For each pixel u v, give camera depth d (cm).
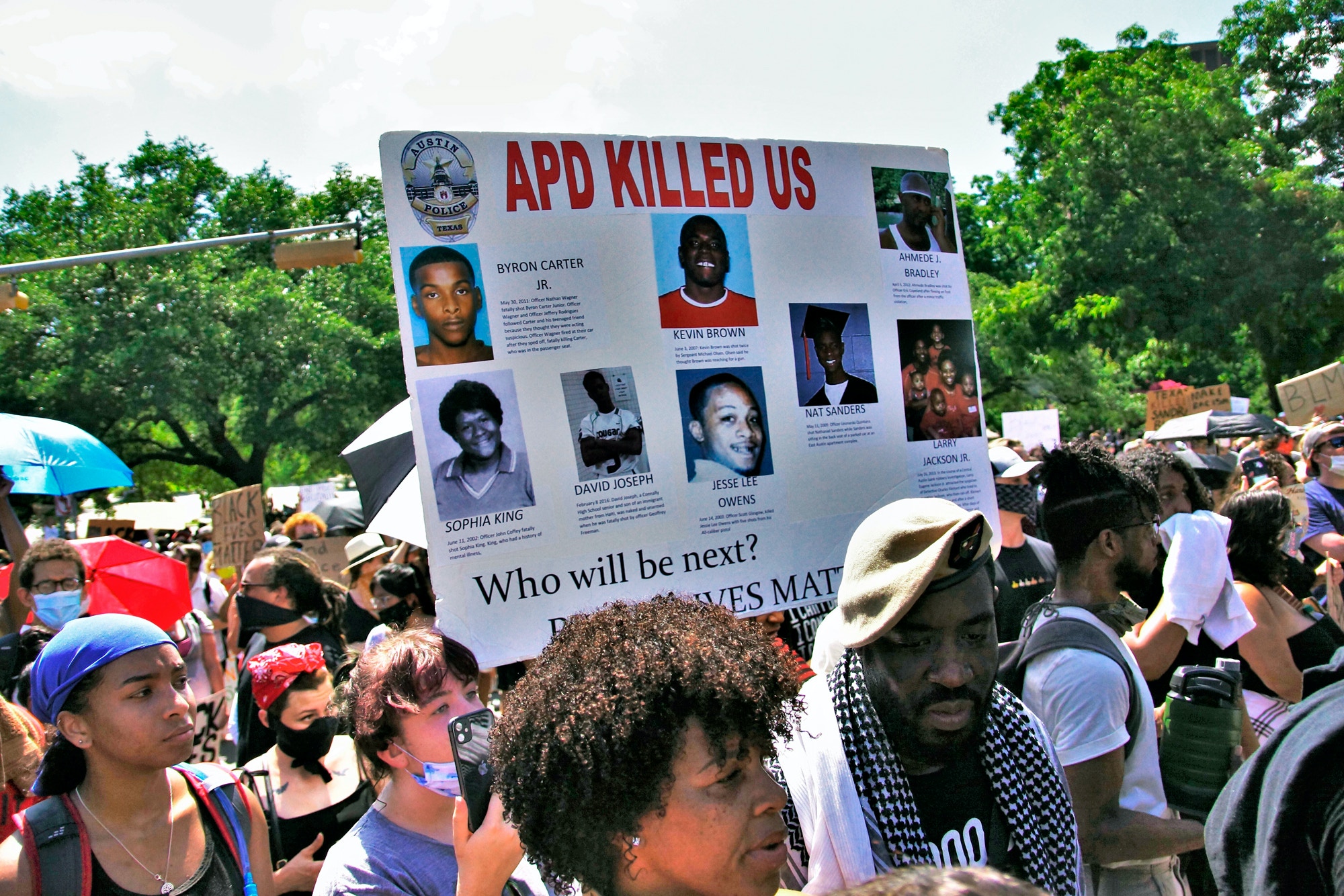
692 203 261
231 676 724
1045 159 3016
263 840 239
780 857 132
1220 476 547
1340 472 627
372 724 216
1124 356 2806
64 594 448
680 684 127
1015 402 3288
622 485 246
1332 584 557
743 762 131
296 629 437
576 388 243
